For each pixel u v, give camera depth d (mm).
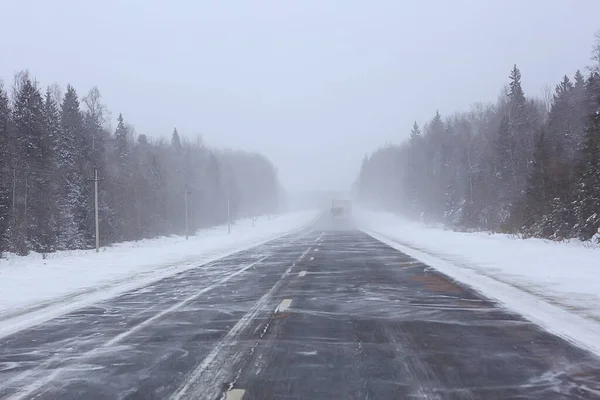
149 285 13992
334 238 38469
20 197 38250
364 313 9250
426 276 14617
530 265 16391
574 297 10445
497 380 5477
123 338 7648
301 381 5504
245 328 8164
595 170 25031
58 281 15266
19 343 7438
